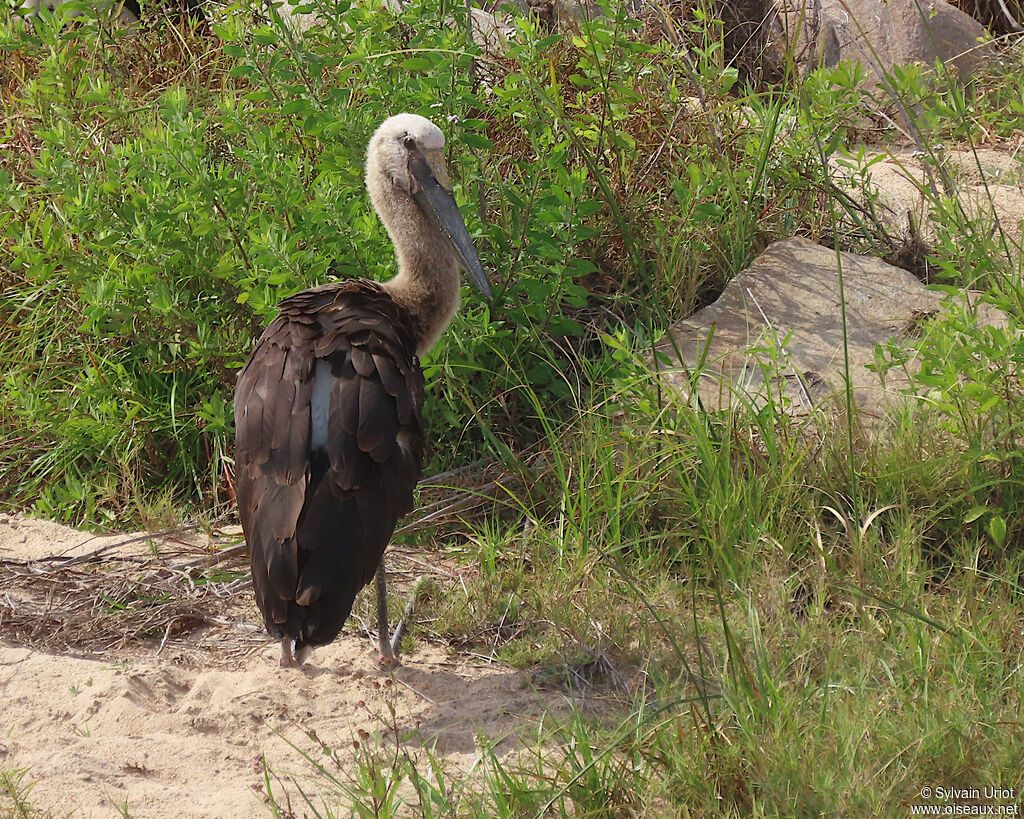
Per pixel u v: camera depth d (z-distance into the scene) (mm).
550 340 11836
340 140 11367
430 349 9938
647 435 9891
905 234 13648
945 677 7688
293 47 11547
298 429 7633
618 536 9555
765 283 12586
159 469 11758
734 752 6902
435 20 11922
